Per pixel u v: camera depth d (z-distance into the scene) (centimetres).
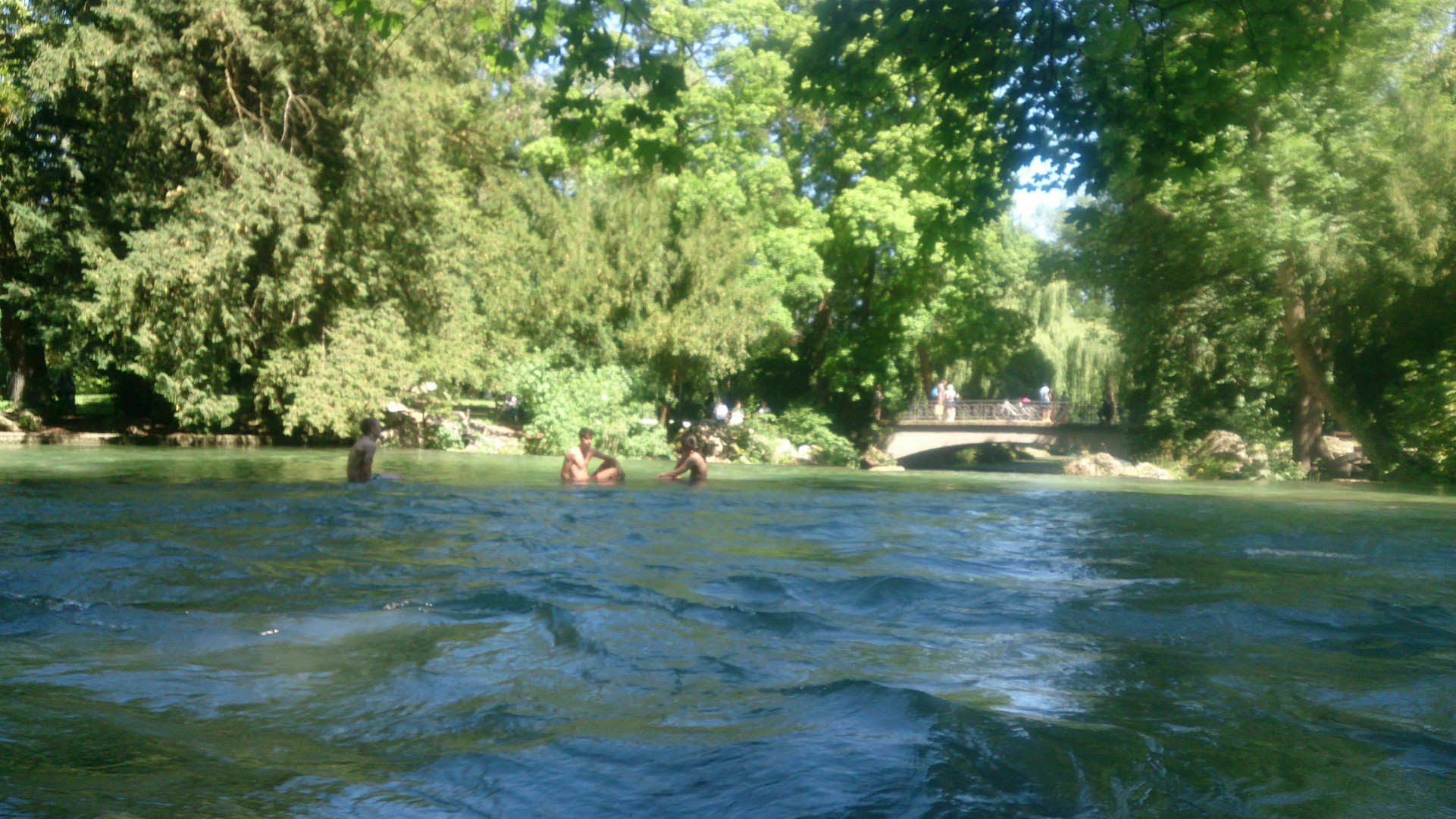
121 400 2938
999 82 915
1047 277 3394
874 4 892
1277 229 2395
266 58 2020
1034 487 1619
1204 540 779
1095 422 3875
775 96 3216
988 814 183
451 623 376
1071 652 349
